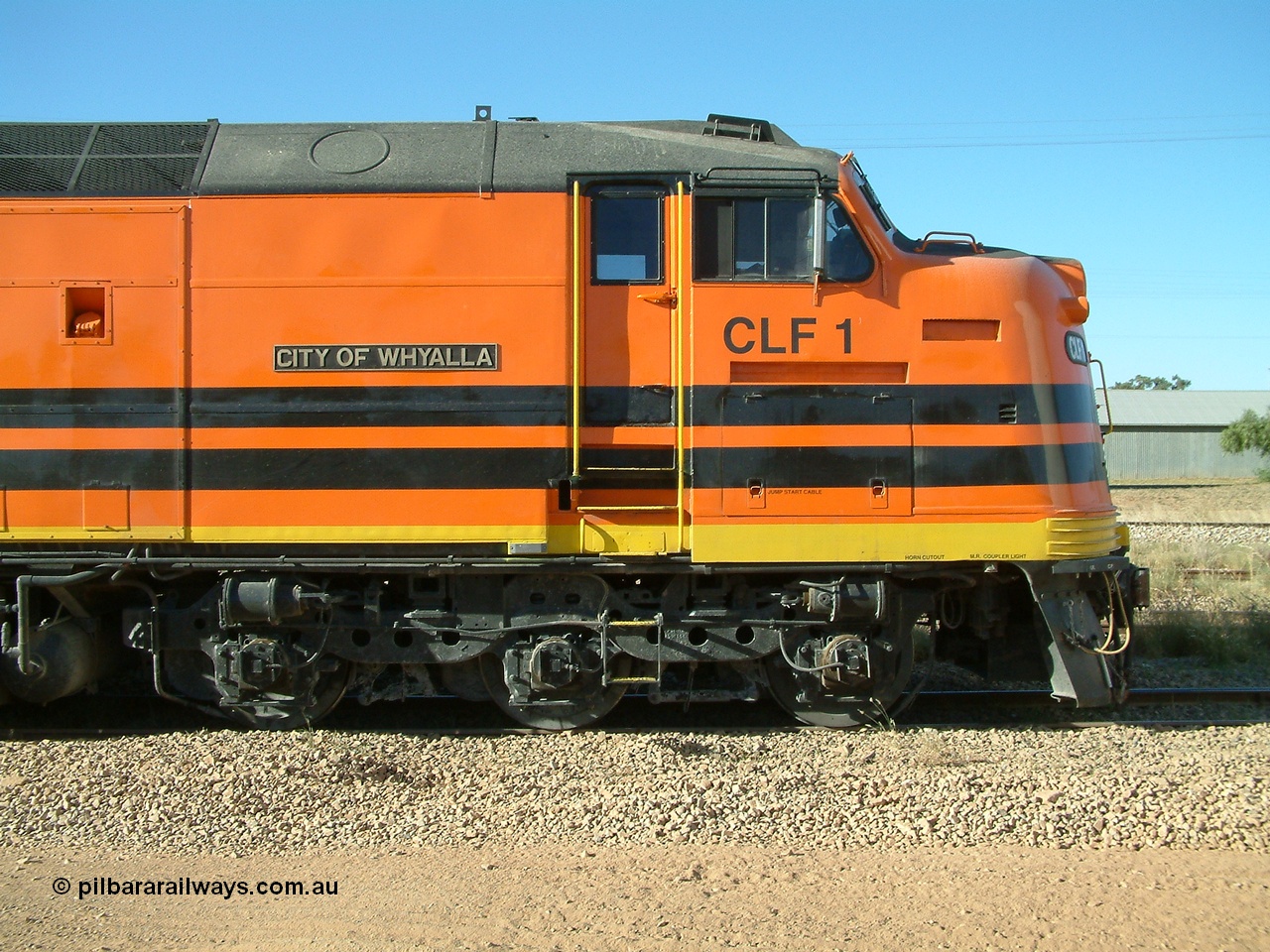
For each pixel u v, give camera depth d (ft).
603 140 19.75
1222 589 35.47
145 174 19.79
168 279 19.06
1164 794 16.08
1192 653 28.17
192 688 20.20
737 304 19.25
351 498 18.95
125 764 17.80
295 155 19.60
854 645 19.84
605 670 19.81
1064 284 21.07
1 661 19.76
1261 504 91.04
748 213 19.51
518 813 15.76
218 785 16.57
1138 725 21.21
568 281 19.17
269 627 19.75
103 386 18.99
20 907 12.73
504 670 20.20
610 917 12.23
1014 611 21.86
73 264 19.11
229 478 18.95
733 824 15.38
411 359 18.97
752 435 19.17
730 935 11.76
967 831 15.08
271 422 18.93
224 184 19.24
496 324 19.02
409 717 21.99
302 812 15.88
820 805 15.94
